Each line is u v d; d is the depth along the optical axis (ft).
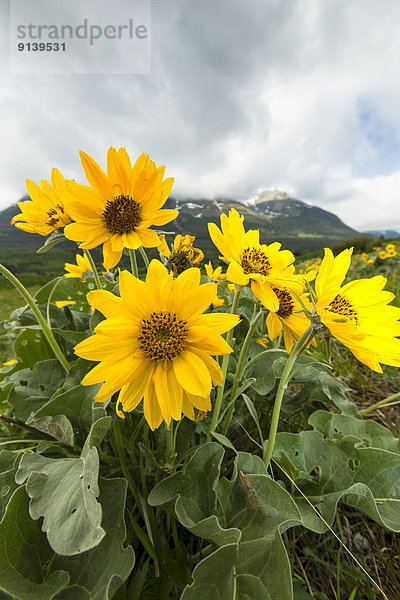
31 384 0.68
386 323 0.49
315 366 0.77
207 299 0.44
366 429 0.63
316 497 0.54
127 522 0.51
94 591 0.37
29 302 0.60
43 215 0.66
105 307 0.42
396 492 0.51
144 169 0.59
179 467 0.56
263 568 0.39
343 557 0.56
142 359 0.44
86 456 0.42
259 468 0.50
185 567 0.45
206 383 0.41
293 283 0.49
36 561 0.40
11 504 0.40
